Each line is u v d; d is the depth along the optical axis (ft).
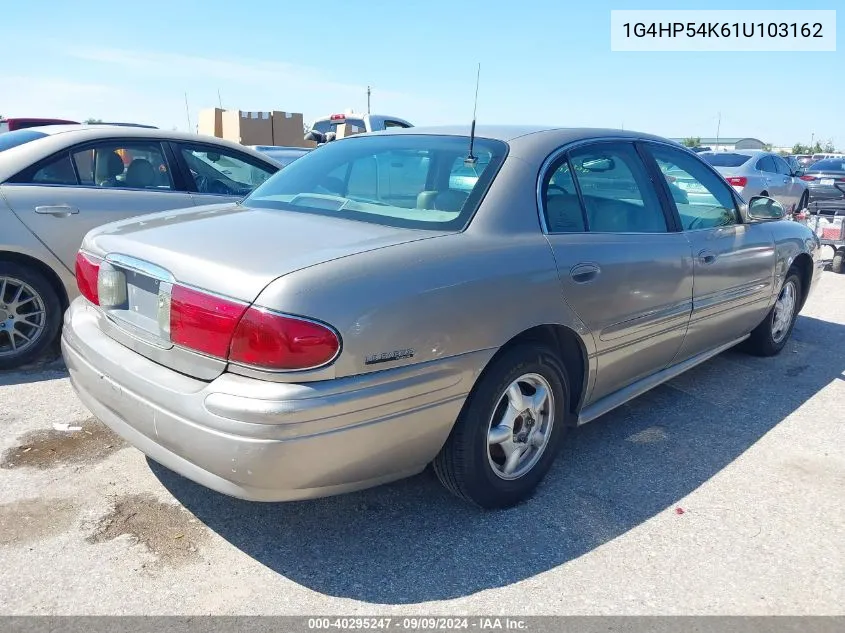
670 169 12.91
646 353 11.77
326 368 7.32
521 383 9.70
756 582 8.41
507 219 9.39
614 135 11.91
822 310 22.80
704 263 12.63
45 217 14.48
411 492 10.22
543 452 10.14
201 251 8.16
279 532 9.12
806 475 11.11
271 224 9.18
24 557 8.39
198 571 8.29
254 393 7.22
